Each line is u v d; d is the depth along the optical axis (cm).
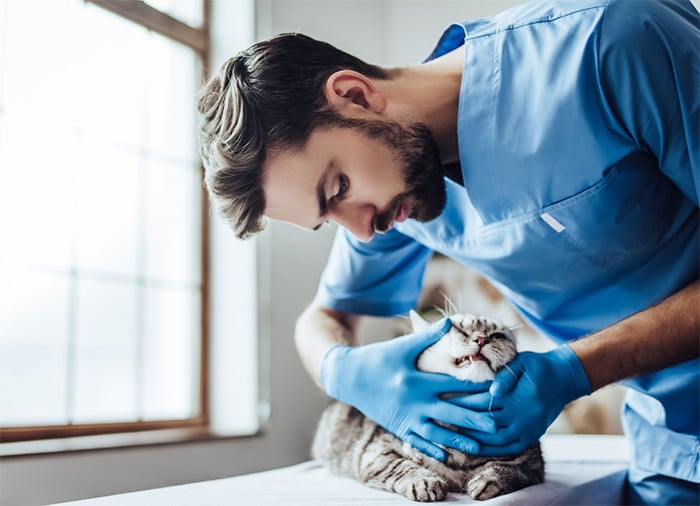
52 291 199
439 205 108
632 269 112
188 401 236
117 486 183
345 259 140
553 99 101
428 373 113
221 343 239
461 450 105
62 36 203
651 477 118
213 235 244
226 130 92
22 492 161
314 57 98
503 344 116
